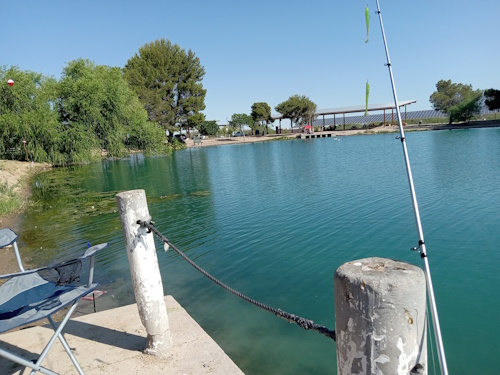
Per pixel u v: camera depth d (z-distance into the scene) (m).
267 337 4.36
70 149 26.31
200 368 2.62
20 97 24.36
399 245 7.23
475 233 7.49
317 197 12.07
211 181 17.67
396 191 11.97
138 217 2.58
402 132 2.07
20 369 2.73
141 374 2.58
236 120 76.56
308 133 62.31
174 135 56.47
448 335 4.24
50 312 2.14
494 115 53.50
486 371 3.64
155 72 47.34
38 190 17.03
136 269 2.64
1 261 7.35
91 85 27.20
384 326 1.01
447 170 15.12
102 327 3.26
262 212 10.60
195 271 6.51
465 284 5.45
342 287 1.07
